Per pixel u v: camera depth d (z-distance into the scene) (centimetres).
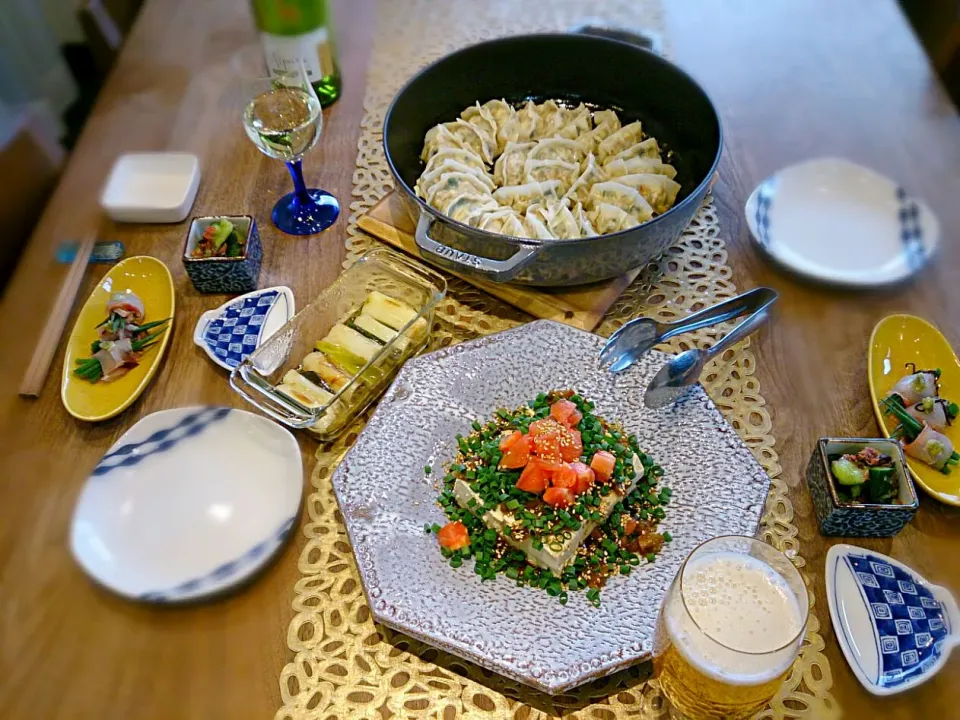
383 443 115
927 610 100
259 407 122
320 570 109
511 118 167
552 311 141
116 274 146
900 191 154
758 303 137
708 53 196
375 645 102
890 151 170
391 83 190
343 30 205
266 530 110
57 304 140
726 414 126
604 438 113
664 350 135
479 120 166
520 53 166
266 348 128
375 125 179
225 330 137
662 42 199
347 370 129
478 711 97
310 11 167
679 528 107
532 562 106
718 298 144
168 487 114
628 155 159
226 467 116
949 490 112
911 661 96
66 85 329
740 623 87
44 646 104
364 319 135
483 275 127
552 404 119
